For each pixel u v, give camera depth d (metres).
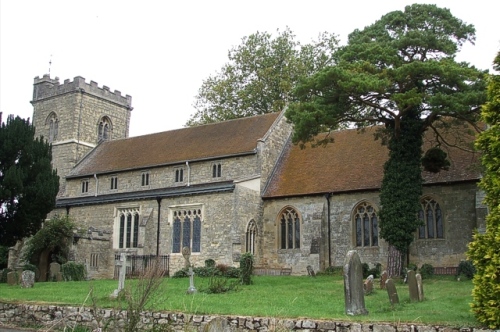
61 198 44.78
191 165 39.25
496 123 14.64
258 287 24.62
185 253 32.22
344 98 26.97
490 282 13.35
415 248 31.41
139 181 41.53
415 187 27.95
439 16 29.22
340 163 36.34
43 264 35.91
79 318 16.69
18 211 33.16
